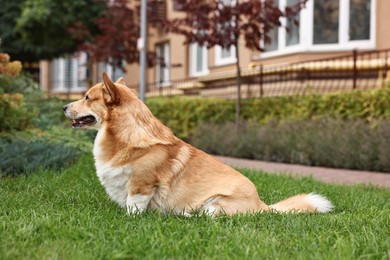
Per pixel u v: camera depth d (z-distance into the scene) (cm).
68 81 2967
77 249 342
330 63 1320
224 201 469
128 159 463
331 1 1370
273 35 1545
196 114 1511
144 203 466
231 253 342
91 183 637
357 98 1095
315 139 1087
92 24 2117
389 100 1042
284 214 465
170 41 2217
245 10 1248
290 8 1238
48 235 376
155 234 372
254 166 1013
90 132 1139
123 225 411
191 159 487
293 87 1386
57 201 525
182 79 2094
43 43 2142
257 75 1495
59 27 2111
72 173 715
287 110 1264
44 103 1364
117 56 1909
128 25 1878
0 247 340
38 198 542
